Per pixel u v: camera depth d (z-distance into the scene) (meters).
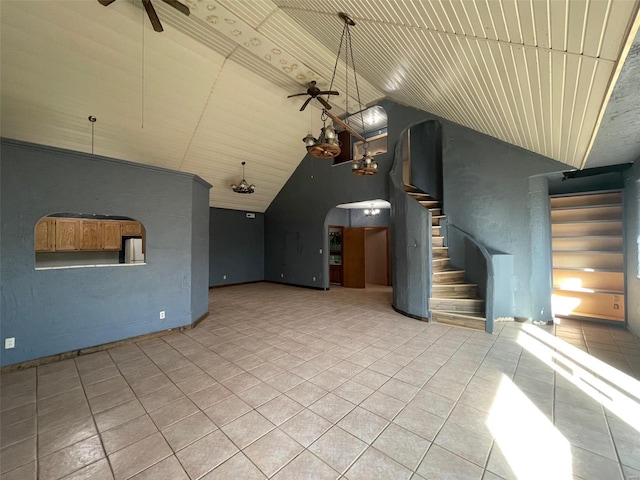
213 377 2.61
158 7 3.64
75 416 2.02
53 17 3.49
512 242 4.41
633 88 1.89
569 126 2.78
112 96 4.57
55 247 4.75
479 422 1.93
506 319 4.36
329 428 1.88
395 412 2.05
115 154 5.51
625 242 3.95
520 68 2.26
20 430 1.86
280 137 7.07
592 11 1.39
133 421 1.96
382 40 3.15
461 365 2.84
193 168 6.73
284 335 3.83
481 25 2.01
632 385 2.43
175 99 5.06
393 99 5.68
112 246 5.28
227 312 5.19
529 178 4.28
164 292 3.91
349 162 7.06
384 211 8.82
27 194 2.89
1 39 3.50
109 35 3.87
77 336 3.17
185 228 4.16
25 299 2.87
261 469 1.53
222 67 4.90
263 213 9.65
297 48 4.41
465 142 4.87
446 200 5.09
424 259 4.46
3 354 2.74
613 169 4.05
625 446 1.69
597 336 3.68
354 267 8.31
